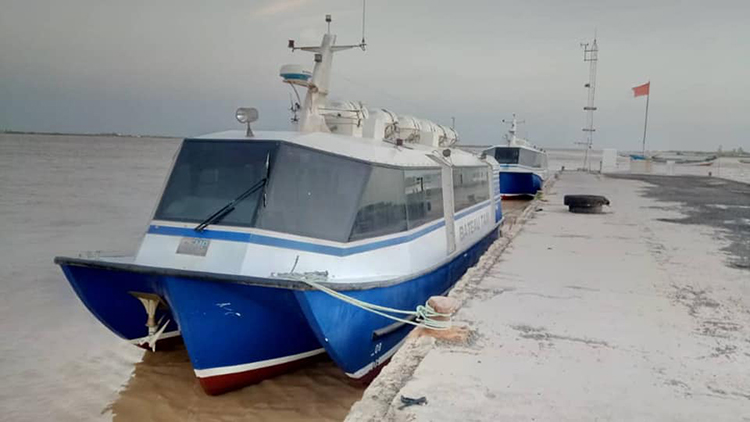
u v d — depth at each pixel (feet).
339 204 21.18
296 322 20.53
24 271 43.55
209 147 21.85
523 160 91.71
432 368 15.15
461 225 32.76
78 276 20.75
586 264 28.43
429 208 27.48
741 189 80.07
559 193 72.43
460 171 33.30
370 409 13.12
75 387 23.29
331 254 20.38
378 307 19.39
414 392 13.70
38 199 94.84
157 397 22.30
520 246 33.32
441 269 27.45
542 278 25.43
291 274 18.74
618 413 12.83
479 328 18.52
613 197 66.28
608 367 15.43
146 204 93.04
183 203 21.12
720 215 49.37
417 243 25.23
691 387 14.26
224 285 18.29
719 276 26.18
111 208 86.74
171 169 22.11
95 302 21.70
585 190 77.66
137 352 27.04
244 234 19.52
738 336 18.08
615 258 29.99
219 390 21.11
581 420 12.49
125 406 21.65
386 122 31.30
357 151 22.93
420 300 25.00
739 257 30.53
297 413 20.80
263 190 20.15
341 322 19.36
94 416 20.95
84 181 133.90
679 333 18.30
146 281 19.75
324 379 23.32
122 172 170.09
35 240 58.65
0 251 52.08
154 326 22.11
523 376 14.74
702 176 119.14
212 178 21.17
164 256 20.27
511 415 12.64
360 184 21.77
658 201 61.72
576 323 19.15
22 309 33.78
